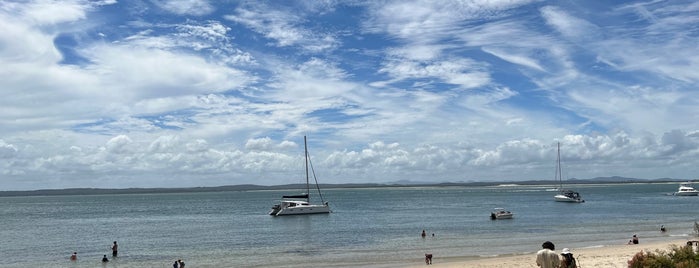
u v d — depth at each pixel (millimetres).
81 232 79938
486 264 34750
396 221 87062
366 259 42156
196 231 76500
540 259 18938
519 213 102875
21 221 108875
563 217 90188
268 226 82500
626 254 36062
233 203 194250
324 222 88125
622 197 183000
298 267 38906
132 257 49844
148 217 115938
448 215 101562
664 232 58375
